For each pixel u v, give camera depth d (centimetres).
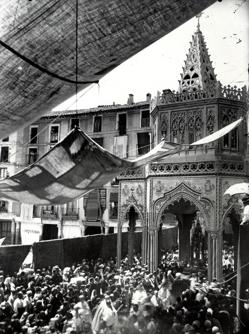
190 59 2766
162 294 1641
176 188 2392
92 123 4744
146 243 2533
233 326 1184
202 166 2336
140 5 524
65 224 4806
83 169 716
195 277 2189
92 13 516
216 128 2414
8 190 791
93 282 1709
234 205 2270
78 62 562
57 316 1215
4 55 536
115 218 4488
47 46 535
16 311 1330
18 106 591
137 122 4475
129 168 795
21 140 5112
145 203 2555
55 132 4953
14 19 515
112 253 3425
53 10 509
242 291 1245
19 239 5134
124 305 1484
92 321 1247
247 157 2391
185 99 2541
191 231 3297
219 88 2433
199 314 1107
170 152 942
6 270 2305
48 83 578
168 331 1050
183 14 562
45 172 719
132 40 559
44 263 2603
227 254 3438
